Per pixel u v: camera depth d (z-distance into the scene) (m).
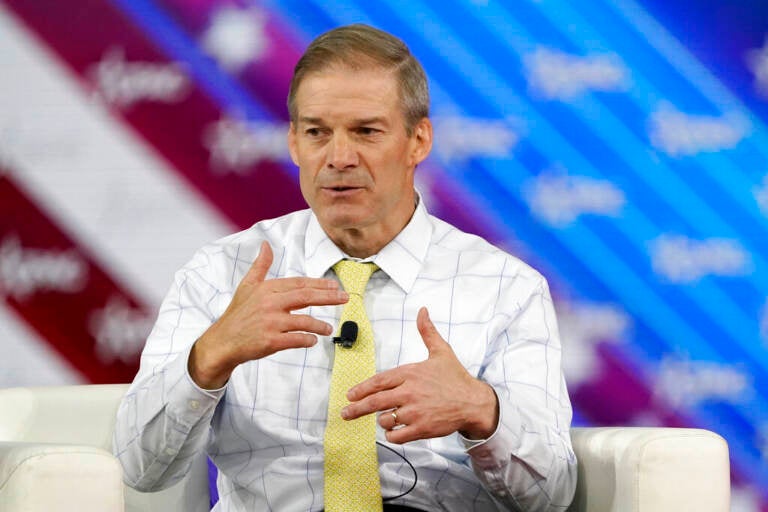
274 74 9.21
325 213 6.64
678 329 9.05
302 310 6.85
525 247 9.11
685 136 9.09
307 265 6.99
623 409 9.06
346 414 5.70
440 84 9.16
